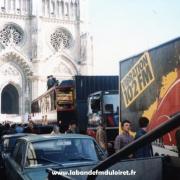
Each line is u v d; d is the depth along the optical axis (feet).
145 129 39.63
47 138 34.30
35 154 32.14
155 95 43.11
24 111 273.95
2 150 55.42
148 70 44.93
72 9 292.61
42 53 278.46
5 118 266.57
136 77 48.39
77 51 291.17
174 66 38.93
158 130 8.92
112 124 70.79
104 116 70.95
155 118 42.98
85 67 287.48
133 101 49.24
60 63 285.43
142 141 9.31
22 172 30.09
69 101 97.35
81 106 92.99
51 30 284.82
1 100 286.05
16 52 273.95
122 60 53.11
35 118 155.22
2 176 46.93
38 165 31.12
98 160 32.42
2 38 273.33
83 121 92.27
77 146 33.65
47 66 280.51
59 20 287.48
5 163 44.32
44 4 284.61
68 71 287.28
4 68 272.72
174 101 38.93
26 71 277.64
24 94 275.80
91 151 33.40
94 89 94.17
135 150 9.57
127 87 51.24
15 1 278.67
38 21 278.26
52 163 31.42
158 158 22.68
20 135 59.31
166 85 40.57
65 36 289.53
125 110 51.93
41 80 276.00
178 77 38.19
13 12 277.03
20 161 33.04
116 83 95.50
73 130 75.46
